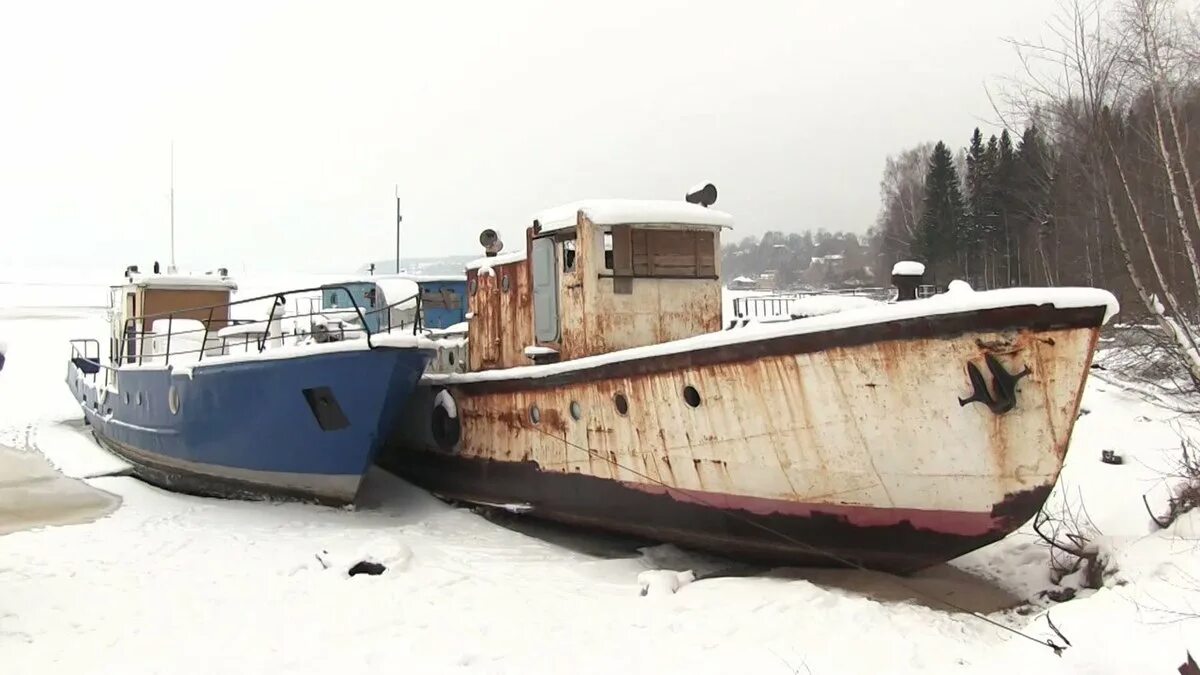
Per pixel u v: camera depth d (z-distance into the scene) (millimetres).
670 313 8961
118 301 15133
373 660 5312
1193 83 9883
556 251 9219
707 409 7207
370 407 9469
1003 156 37250
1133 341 14547
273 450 10305
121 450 13758
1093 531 7672
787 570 7492
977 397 5770
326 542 8422
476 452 10109
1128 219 11336
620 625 5973
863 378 6191
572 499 8758
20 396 21094
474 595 6734
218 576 7184
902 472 6246
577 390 8477
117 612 6219
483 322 10797
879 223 57000
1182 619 4754
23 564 7484
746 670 5039
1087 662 4441
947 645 5273
